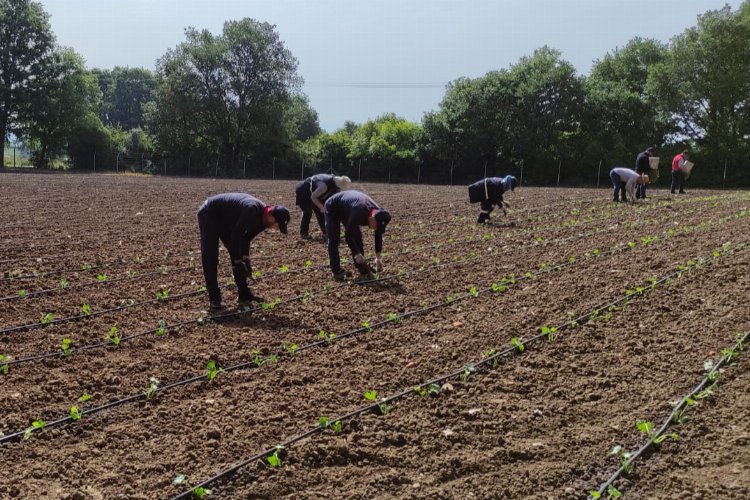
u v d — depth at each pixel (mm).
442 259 11375
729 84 36844
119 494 4113
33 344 6797
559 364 6406
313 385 5883
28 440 4805
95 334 7137
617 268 10359
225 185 31641
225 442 4793
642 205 19703
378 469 4527
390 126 48031
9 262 10664
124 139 57969
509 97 42125
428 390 5766
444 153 43812
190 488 4180
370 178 46750
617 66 45531
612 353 6664
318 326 7531
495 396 5691
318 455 4637
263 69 51500
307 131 81062
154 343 6980
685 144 38688
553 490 4301
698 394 5613
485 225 15617
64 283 9070
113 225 15102
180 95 50812
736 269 9812
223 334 7254
